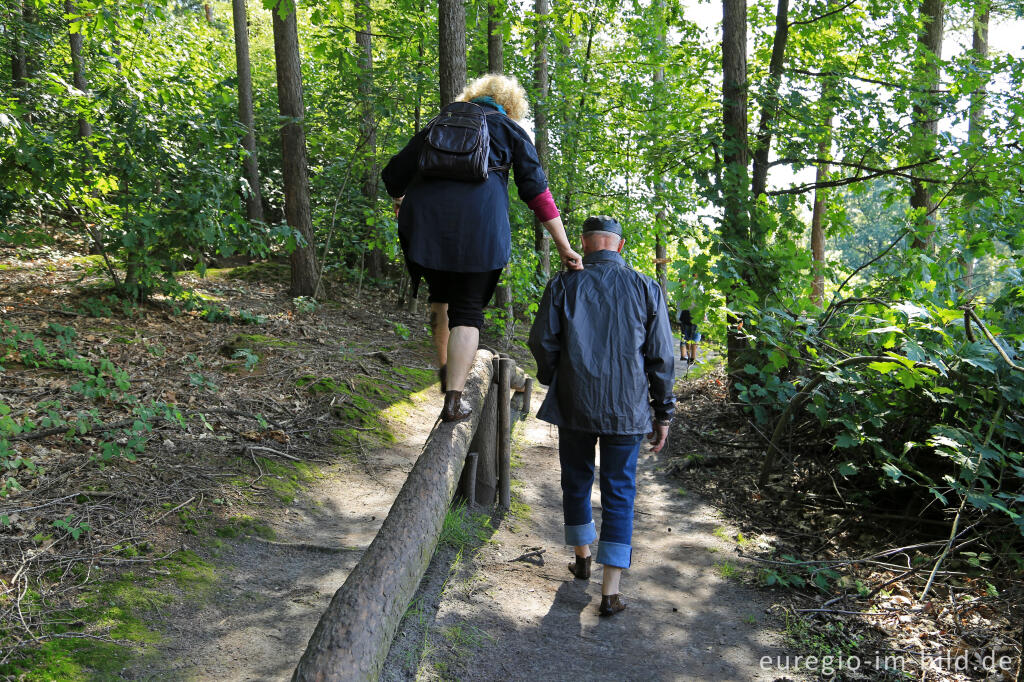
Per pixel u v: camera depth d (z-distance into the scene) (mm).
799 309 5527
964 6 8969
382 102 10242
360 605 1823
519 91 2930
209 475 3932
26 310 6305
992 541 3539
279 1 5223
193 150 7164
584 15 10656
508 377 4207
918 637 2941
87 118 6906
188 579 2898
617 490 3031
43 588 2664
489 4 8727
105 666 2285
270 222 15469
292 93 9633
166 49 11609
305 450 4668
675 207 7125
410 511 2389
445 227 2570
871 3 7195
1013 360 3527
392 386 6426
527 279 8758
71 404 4301
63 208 7184
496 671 2561
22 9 10969
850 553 3809
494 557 3541
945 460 3879
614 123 12711
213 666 2371
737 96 6984
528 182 2746
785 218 6324
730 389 6484
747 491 4789
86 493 3377
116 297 6922
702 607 3191
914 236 5277
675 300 5453
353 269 11648
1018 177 6082
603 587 3043
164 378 5203
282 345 6746
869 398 4004
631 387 2941
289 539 3445
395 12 9680
